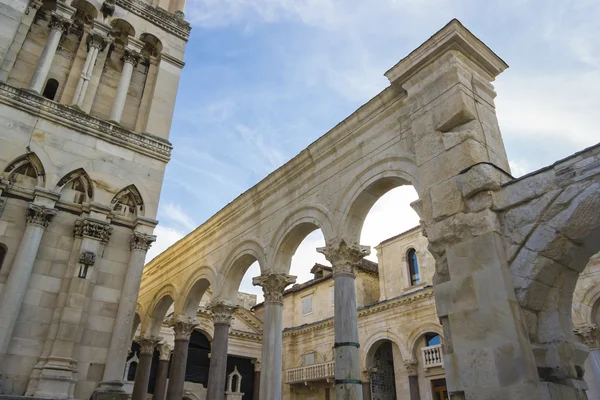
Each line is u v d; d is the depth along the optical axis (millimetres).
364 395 29609
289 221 17391
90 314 14625
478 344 9336
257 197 19578
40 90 16125
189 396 32469
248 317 37312
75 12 18156
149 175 17594
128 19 19719
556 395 8172
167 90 19641
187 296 22031
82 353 14047
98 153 16641
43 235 14664
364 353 30672
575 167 9148
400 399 28891
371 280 36812
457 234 10508
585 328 19094
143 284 27062
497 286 9367
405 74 13516
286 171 18000
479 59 12992
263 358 16141
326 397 32938
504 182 10758
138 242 16172
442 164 11625
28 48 16938
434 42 12766
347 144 15789
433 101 12555
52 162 15430
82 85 17219
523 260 9453
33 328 13562
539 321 9336
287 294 40438
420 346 28078
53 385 12820
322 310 36531
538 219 9453
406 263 31969
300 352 36406
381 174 14062
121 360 14359
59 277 14523
